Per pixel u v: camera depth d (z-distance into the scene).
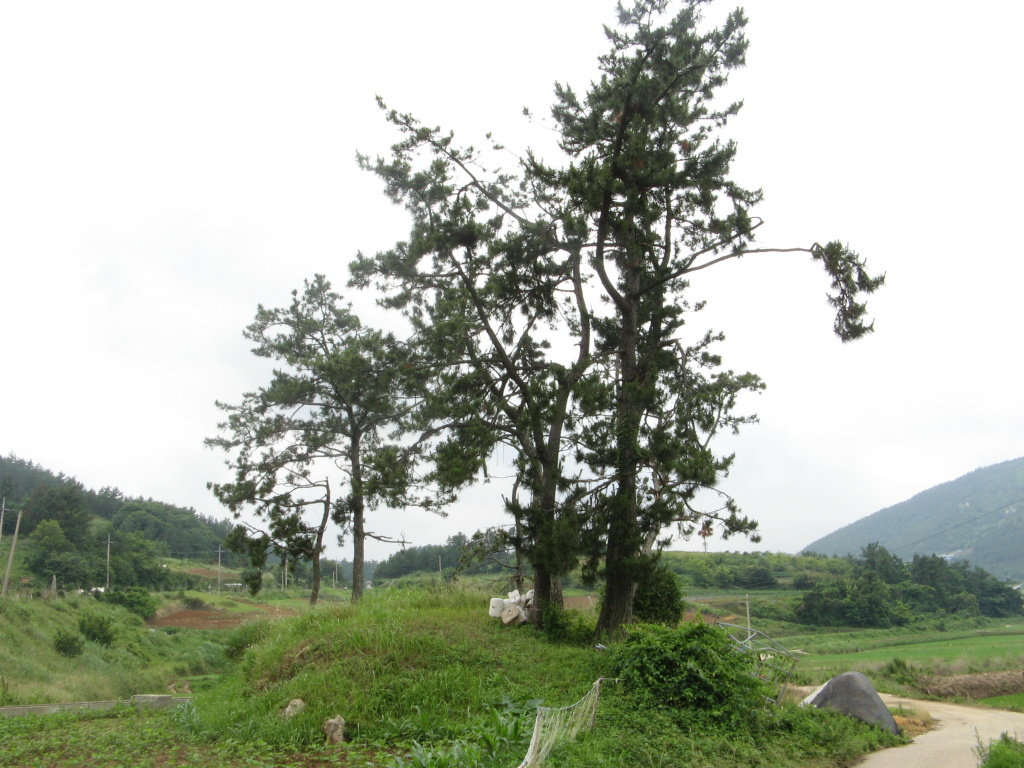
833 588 55.72
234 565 120.06
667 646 12.31
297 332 32.72
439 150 19.36
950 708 18.86
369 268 20.91
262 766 9.32
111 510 137.75
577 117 18.64
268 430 30.80
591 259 17.89
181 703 16.73
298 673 13.73
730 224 16.94
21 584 68.75
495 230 19.38
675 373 21.06
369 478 21.72
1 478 122.56
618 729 10.39
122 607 59.78
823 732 11.82
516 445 18.75
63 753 10.71
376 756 9.52
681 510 16.14
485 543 20.48
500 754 8.68
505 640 15.44
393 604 18.83
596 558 16.28
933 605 59.56
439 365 19.50
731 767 9.56
